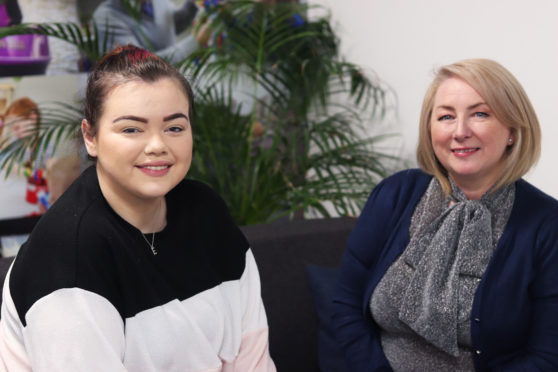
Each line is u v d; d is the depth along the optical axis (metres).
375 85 2.47
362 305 1.47
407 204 1.43
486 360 1.29
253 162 2.53
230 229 1.23
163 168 0.96
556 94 1.66
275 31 2.54
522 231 1.26
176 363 1.05
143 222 1.06
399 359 1.38
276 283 1.77
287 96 2.76
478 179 1.31
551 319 1.23
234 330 1.20
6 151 2.47
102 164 0.97
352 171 2.37
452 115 1.26
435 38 2.09
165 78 0.96
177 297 1.08
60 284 0.93
